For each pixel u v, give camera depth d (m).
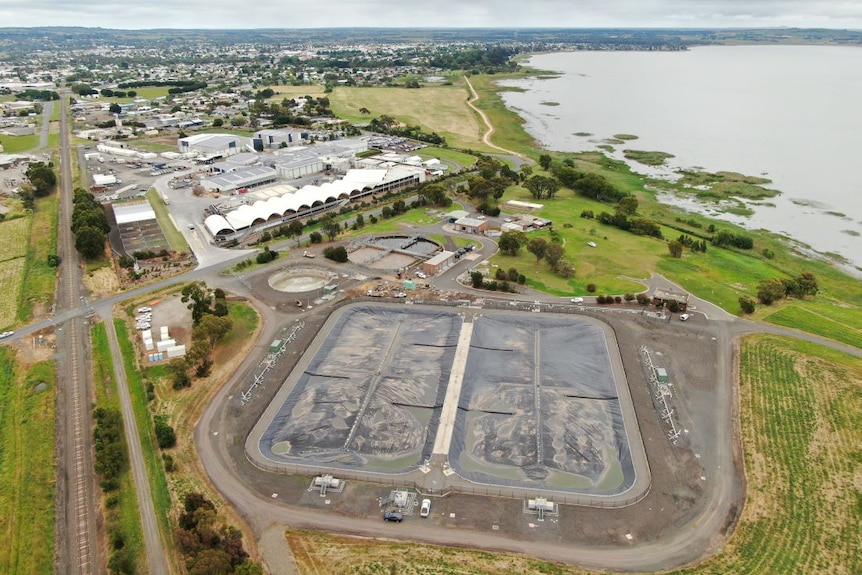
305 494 69.75
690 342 101.25
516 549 62.00
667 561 60.66
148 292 121.06
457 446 77.56
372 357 97.50
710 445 77.19
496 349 99.44
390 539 63.28
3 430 81.25
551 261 128.25
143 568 60.31
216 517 65.38
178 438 78.69
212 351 98.50
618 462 74.50
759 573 59.28
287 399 87.00
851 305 122.19
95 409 85.31
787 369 93.38
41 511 67.81
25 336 105.38
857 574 59.09
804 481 71.25
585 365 94.56
